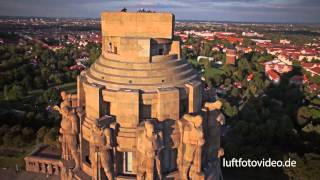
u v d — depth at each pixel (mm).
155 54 36219
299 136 145625
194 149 33844
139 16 34719
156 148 31266
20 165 121688
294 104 188750
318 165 111250
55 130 124812
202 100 39469
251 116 165125
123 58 35281
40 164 114250
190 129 33531
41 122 157750
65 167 38031
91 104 35281
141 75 34438
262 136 142125
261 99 190875
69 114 37219
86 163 36969
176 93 33719
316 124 162500
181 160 34500
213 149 39156
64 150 38469
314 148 136625
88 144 37656
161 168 33500
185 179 34562
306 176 110750
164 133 33438
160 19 34688
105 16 35531
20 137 135375
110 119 33781
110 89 34406
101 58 37750
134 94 33000
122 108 33594
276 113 172125
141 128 32469
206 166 37438
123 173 35094
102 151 33031
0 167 120938
